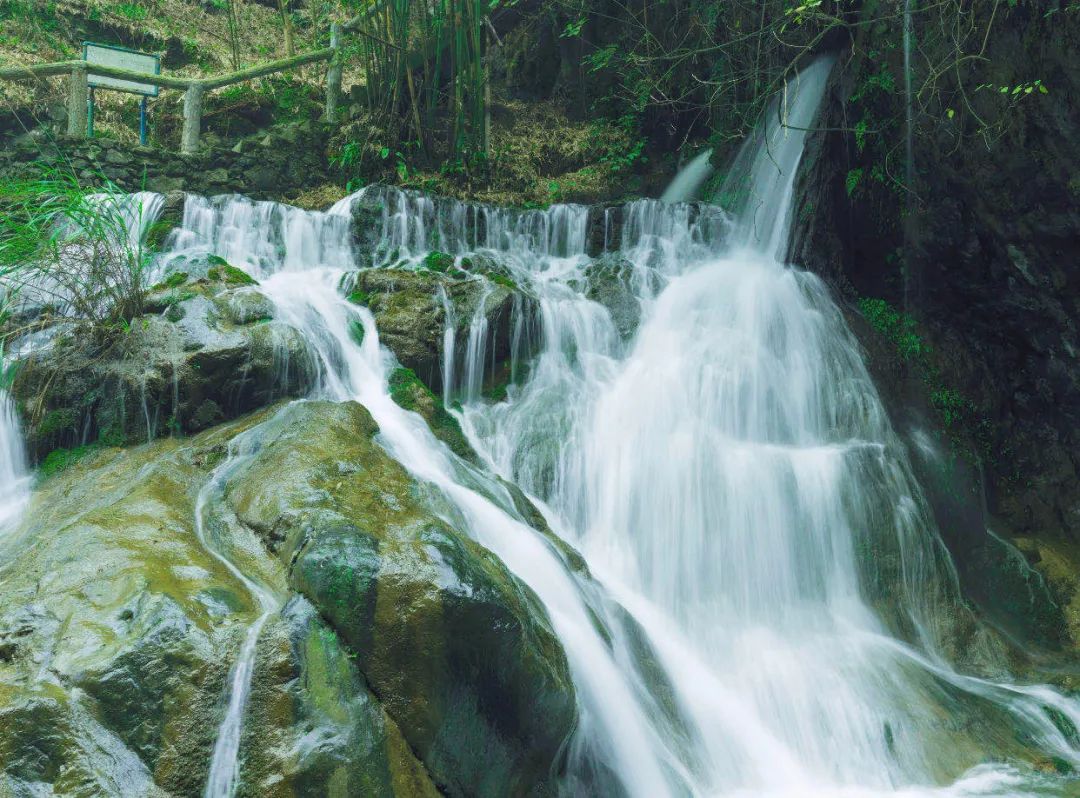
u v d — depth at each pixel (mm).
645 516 6371
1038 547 8164
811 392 7602
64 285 5809
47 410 5484
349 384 6293
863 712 5602
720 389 7145
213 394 5570
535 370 7348
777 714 5520
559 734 4035
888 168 8719
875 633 6363
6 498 5117
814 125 9500
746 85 10836
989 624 7133
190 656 3479
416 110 11609
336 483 4609
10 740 3162
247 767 3355
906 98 8180
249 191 10984
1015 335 8688
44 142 10117
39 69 10289
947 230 8391
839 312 8500
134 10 13969
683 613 6062
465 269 8383
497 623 3816
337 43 12383
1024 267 8039
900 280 9211
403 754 3607
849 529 6617
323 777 3348
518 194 11688
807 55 9719
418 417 6125
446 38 11984
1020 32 7121
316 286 7555
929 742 5480
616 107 12844
